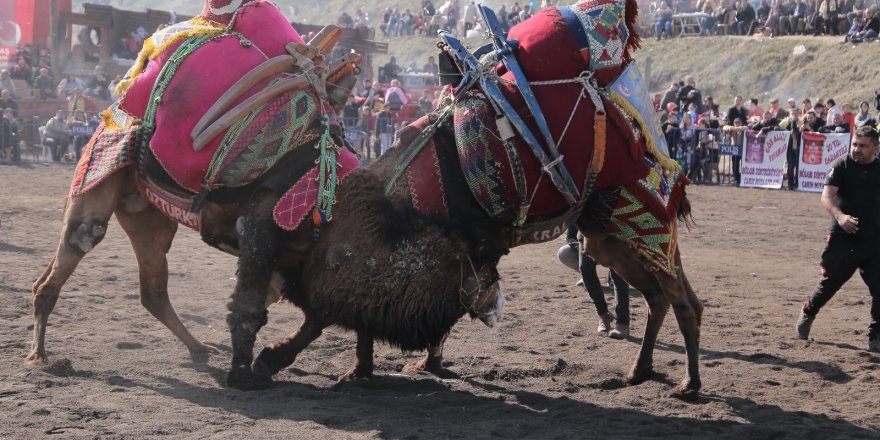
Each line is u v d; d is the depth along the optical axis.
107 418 5.60
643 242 6.56
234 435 5.34
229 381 6.47
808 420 6.25
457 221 6.12
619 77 6.52
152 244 7.32
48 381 6.35
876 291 8.34
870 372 7.65
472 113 6.23
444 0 49.12
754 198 21.92
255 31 6.80
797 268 13.07
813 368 7.71
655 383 7.12
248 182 6.44
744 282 11.84
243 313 6.40
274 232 6.36
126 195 7.06
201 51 6.70
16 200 17.67
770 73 33.94
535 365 7.48
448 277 6.00
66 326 8.14
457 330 8.70
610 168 6.37
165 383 6.55
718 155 24.75
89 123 26.19
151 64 6.82
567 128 6.26
